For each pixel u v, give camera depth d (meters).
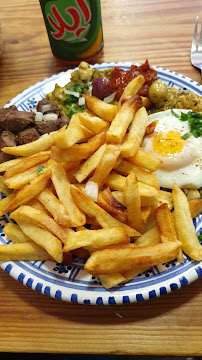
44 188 0.25
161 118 0.31
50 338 0.23
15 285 0.25
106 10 0.47
